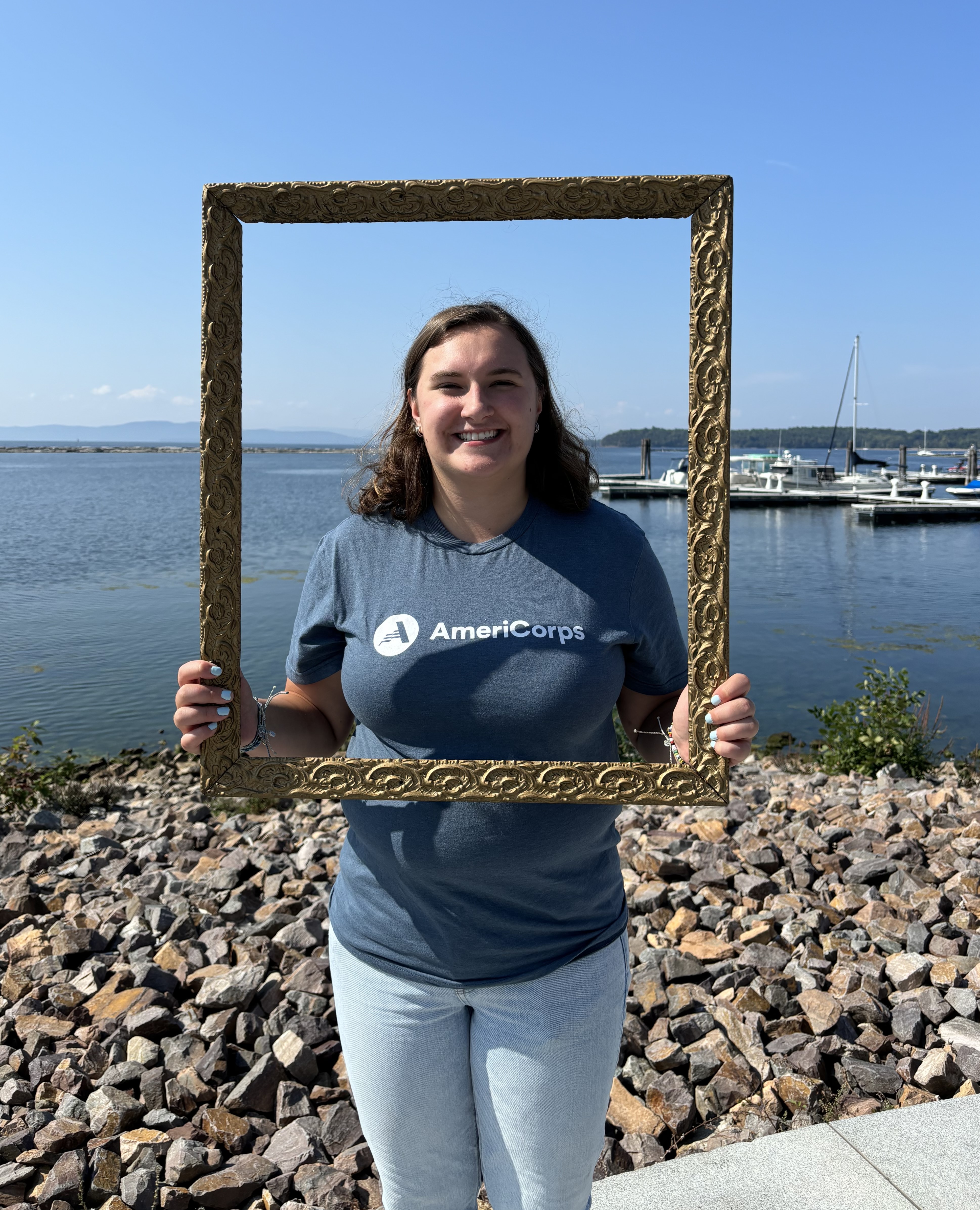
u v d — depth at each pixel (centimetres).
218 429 175
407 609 168
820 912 405
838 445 6669
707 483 171
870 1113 284
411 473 175
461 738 165
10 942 396
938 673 1431
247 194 173
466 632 164
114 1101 293
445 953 165
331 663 189
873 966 363
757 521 4569
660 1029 326
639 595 170
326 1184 262
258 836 573
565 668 161
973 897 417
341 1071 316
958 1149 248
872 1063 303
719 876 444
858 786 632
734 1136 275
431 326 167
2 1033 333
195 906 443
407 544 174
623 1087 304
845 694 1307
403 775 165
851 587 2448
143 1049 318
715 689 171
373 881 174
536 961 165
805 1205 232
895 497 5134
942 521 4544
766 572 2781
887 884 437
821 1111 286
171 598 1934
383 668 166
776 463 5912
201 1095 299
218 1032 327
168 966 379
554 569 167
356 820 175
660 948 372
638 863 461
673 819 554
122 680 1259
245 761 174
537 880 164
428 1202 177
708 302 170
